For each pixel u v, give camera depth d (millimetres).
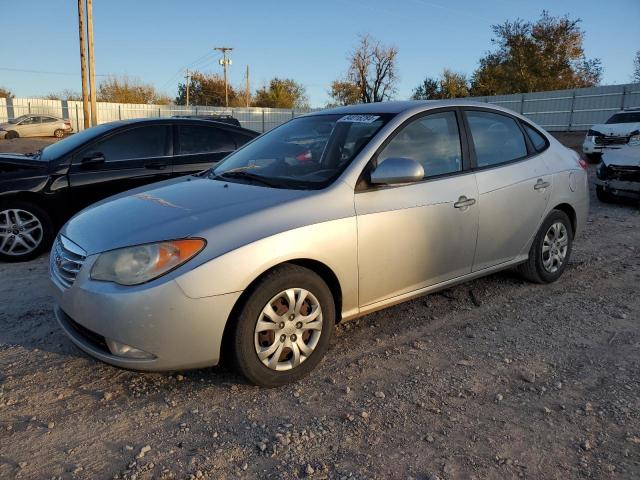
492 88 43781
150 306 2738
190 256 2803
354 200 3330
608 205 9094
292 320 3076
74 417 2820
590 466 2445
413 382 3182
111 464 2463
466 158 4035
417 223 3580
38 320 4039
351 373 3291
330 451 2557
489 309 4293
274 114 45875
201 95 72938
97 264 2896
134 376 3229
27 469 2420
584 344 3680
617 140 16047
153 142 6289
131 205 3412
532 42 41688
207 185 3678
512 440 2637
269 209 3074
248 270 2859
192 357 2844
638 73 37688
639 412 2855
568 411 2879
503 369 3338
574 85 41156
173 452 2547
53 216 5781
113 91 57000
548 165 4641
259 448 2574
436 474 2400
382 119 3764
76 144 5996
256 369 2984
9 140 30516
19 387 3100
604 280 5020
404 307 4324
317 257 3115
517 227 4344
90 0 25328
